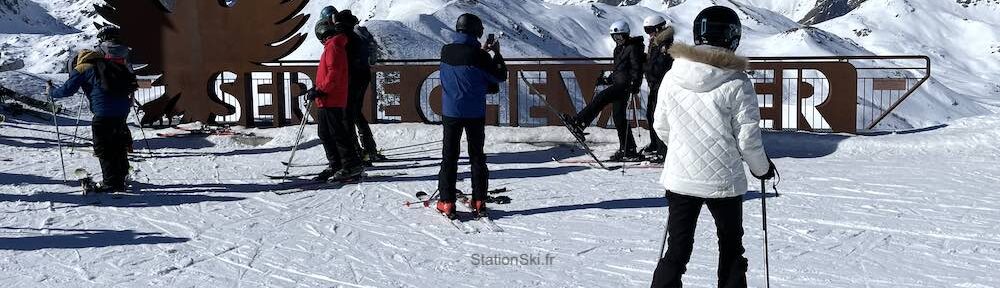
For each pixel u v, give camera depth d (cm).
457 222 571
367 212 616
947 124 1070
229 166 845
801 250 497
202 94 1162
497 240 533
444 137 577
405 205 636
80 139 1082
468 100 568
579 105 1062
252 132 1076
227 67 1146
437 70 1103
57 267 479
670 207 361
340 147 723
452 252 507
